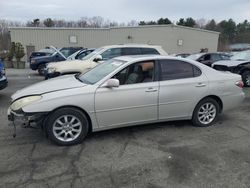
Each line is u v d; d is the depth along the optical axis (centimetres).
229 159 391
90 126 452
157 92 476
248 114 628
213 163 378
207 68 536
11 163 373
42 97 417
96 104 438
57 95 421
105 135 480
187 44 3719
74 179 334
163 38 3594
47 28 3175
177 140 461
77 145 437
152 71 482
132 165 371
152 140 460
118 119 461
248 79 1050
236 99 556
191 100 508
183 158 393
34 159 386
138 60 478
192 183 327
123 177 340
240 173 351
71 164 372
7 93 878
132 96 459
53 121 421
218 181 332
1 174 344
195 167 366
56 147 427
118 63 489
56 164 371
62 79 507
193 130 512
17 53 2111
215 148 429
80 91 430
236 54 1233
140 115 474
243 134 494
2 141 450
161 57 496
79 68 884
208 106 534
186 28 3656
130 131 501
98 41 3372
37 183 324
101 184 324
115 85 438
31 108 408
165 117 498
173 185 323
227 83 539
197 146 436
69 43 3284
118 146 434
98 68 524
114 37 3419
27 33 3134
